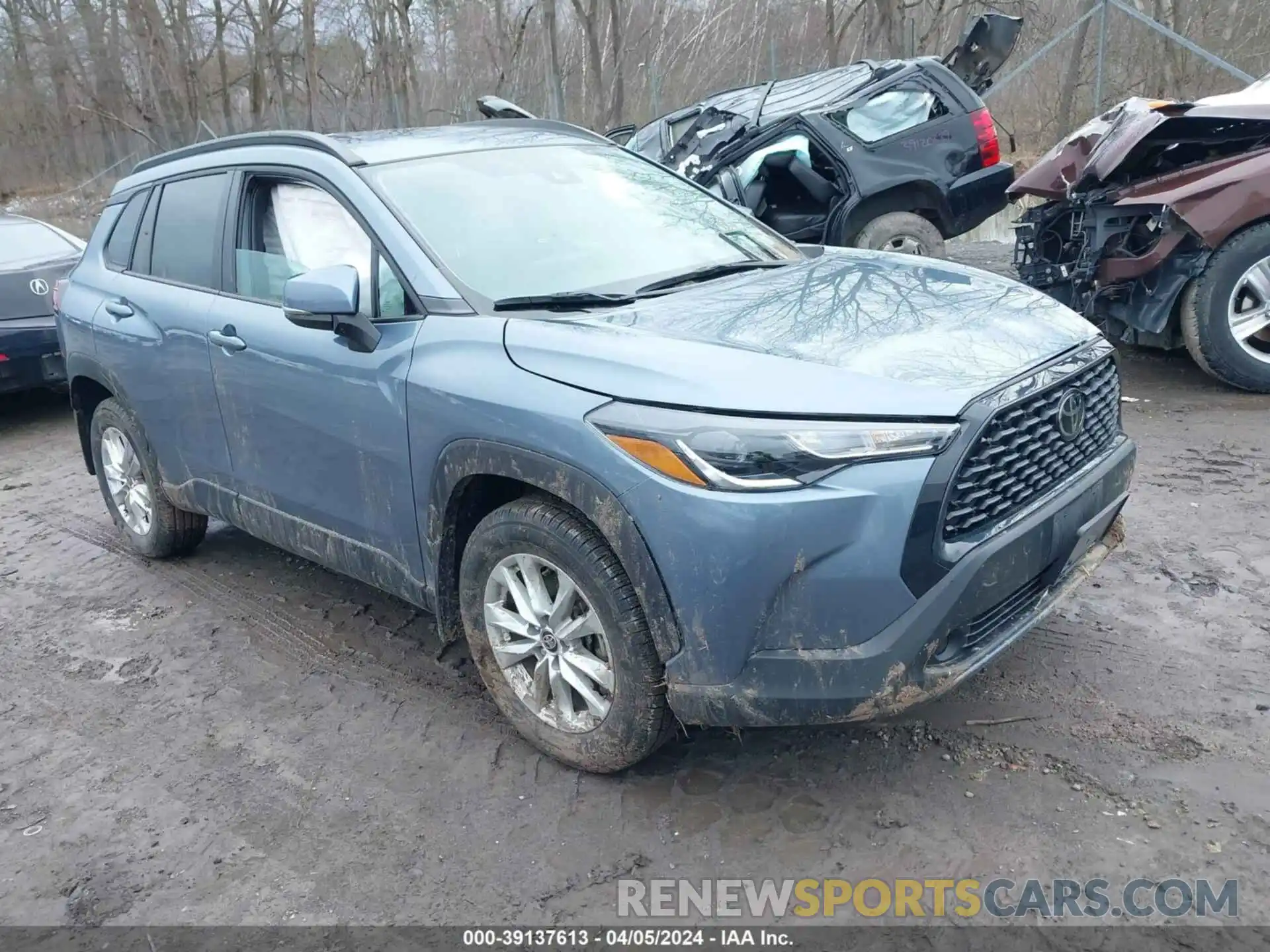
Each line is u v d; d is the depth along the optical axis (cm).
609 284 332
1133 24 1561
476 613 315
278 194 379
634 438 254
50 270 775
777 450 241
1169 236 555
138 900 270
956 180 823
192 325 401
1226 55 1550
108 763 336
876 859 260
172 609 450
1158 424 553
